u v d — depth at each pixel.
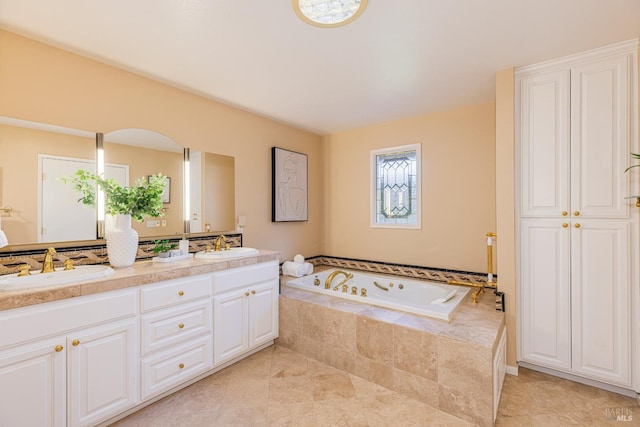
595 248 2.02
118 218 2.02
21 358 1.37
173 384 1.95
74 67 1.99
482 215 2.90
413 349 1.96
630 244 1.92
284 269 3.39
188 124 2.62
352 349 2.26
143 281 1.79
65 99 1.95
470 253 2.97
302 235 3.83
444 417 1.79
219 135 2.87
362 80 2.40
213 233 2.83
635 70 1.88
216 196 2.85
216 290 2.21
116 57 2.04
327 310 2.40
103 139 2.11
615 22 1.67
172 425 1.72
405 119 3.36
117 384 1.69
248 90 2.59
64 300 1.50
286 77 2.35
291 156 3.60
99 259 2.09
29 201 1.81
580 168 2.06
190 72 2.26
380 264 3.55
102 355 1.63
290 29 1.72
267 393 2.03
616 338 1.96
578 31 1.76
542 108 2.17
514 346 2.24
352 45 1.90
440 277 3.13
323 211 4.10
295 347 2.62
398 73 2.28
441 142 3.13
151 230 2.38
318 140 4.09
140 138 2.31
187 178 2.62
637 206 1.87
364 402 1.93
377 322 2.12
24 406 1.38
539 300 2.21
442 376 1.84
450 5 1.51
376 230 3.60
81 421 1.54
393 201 3.52
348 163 3.85
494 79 2.40
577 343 2.08
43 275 1.67
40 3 1.48
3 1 1.46
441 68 2.21
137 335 1.77
